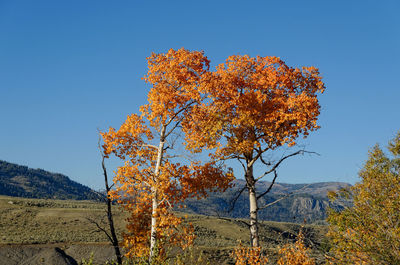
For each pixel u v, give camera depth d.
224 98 20.80
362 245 15.49
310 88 22.02
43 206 92.56
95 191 19.83
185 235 19.44
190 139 20.27
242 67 22.17
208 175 20.00
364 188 18.19
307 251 17.45
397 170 19.36
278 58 22.34
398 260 14.22
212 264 33.22
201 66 20.70
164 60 20.75
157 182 19.34
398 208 16.03
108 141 20.39
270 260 19.42
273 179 20.00
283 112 20.23
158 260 17.28
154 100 19.97
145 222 21.61
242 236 77.56
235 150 19.94
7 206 81.06
